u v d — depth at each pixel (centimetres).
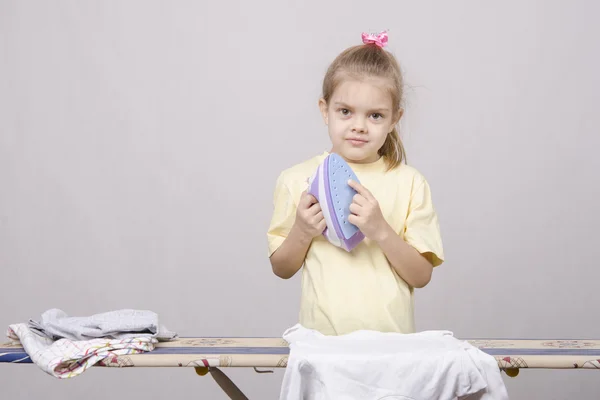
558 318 276
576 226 276
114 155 285
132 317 156
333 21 282
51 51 283
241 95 284
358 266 150
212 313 286
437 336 143
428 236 152
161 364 140
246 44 283
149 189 285
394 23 280
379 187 155
